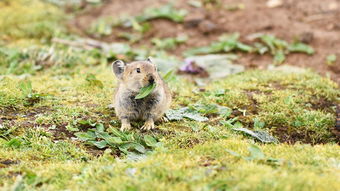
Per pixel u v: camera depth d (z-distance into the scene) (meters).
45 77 13.09
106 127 9.89
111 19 19.28
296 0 19.47
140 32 18.47
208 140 9.14
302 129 10.33
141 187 6.48
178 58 16.45
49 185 7.00
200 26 18.31
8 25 17.42
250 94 11.96
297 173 7.02
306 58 15.73
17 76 13.00
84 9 20.38
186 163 7.45
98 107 10.77
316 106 11.44
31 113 10.27
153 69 9.80
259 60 15.96
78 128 9.73
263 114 10.78
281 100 11.44
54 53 14.45
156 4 20.02
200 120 10.29
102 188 6.67
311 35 16.69
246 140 9.11
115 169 7.30
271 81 13.08
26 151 8.49
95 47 16.53
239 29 18.03
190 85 13.38
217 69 14.91
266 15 18.67
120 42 17.86
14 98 10.73
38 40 16.89
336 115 11.02
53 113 10.16
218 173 6.98
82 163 7.97
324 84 12.56
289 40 16.95
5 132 9.28
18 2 19.22
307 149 8.51
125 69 9.88
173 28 18.61
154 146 8.72
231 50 16.69
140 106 9.83
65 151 8.63
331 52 15.89
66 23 18.98
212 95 11.79
